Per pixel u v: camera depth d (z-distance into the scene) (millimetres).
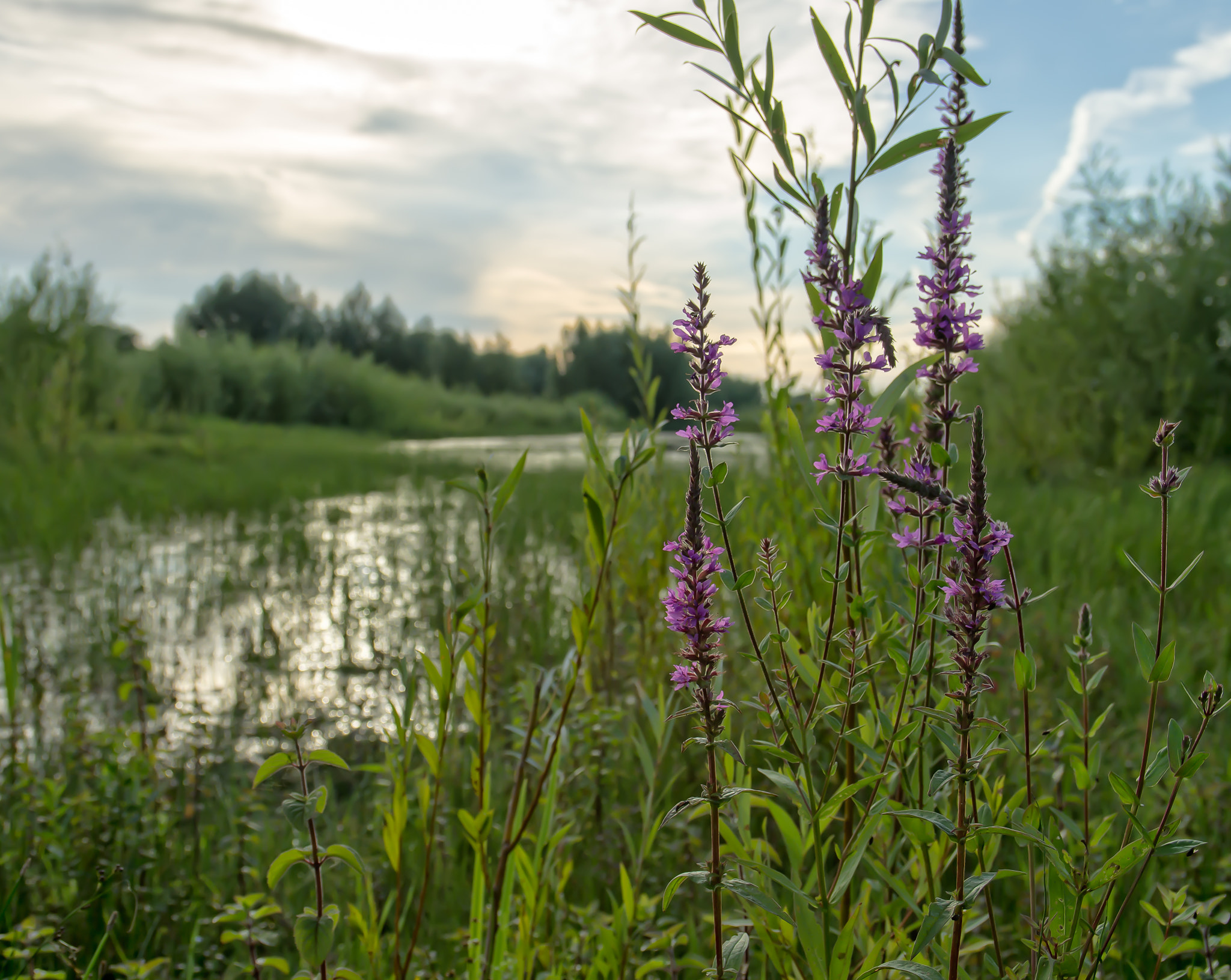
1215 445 13211
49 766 3812
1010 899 2891
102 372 19156
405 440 39281
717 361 1517
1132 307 14281
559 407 61250
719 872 1494
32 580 7477
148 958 2723
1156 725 4000
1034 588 6250
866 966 1556
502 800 3557
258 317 75312
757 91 1724
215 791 3924
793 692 1603
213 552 8773
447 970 2510
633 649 4312
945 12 1599
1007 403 14992
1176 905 1913
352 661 5938
